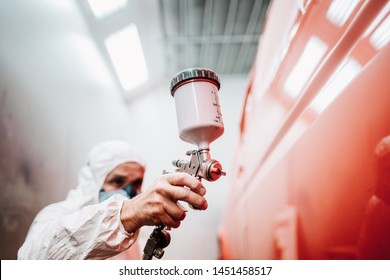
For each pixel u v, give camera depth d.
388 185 0.38
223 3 3.15
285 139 0.75
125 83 3.94
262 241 0.99
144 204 0.50
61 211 1.05
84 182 1.19
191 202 0.46
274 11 1.00
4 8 1.32
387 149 0.38
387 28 0.39
